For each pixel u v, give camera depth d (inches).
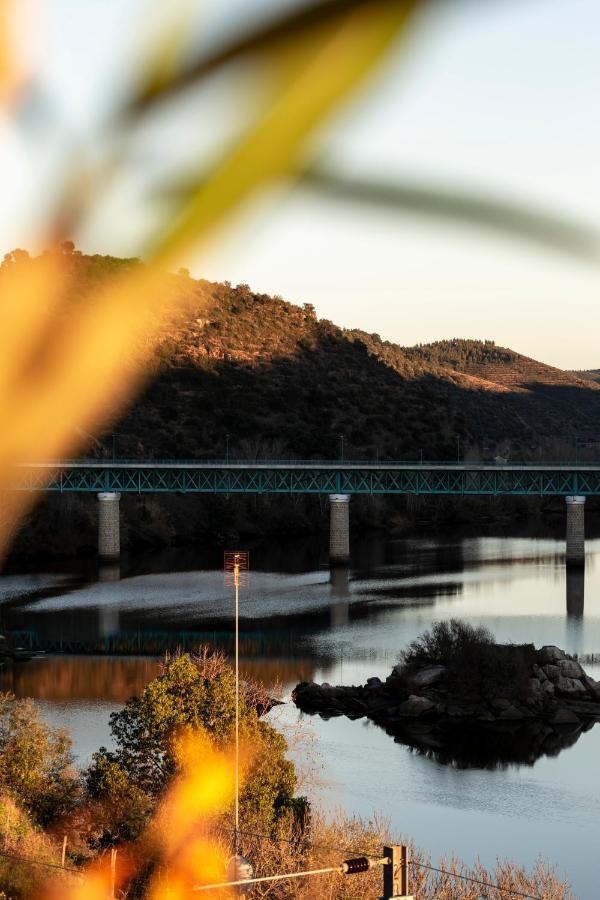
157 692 1911.9
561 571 6432.1
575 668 3531.0
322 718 3312.0
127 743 1913.1
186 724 1860.2
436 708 3348.9
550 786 2706.7
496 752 2994.6
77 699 3356.3
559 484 6796.3
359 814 2432.3
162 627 4658.0
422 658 3671.3
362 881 1492.4
